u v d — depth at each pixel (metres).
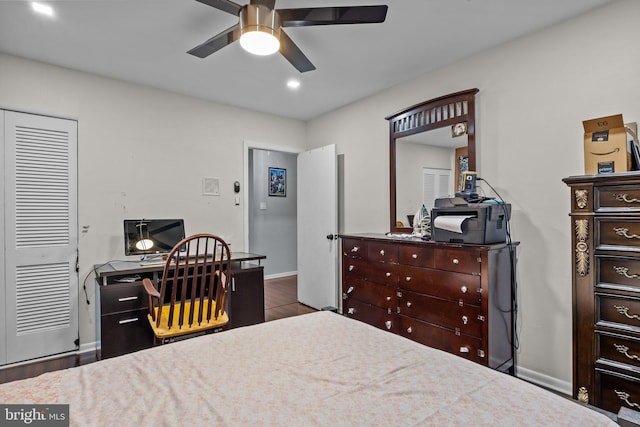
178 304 2.59
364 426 0.76
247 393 0.90
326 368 1.05
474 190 2.32
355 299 2.90
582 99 2.06
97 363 1.09
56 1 1.91
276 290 4.94
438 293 2.25
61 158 2.77
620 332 1.59
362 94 3.49
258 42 1.71
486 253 1.99
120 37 2.33
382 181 3.42
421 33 2.29
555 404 0.85
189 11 2.03
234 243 3.78
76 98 2.85
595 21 2.01
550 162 2.20
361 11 1.62
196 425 0.76
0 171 2.52
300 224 4.35
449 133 2.74
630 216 1.56
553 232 2.19
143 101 3.20
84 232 2.87
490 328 2.01
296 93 3.46
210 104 3.64
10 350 2.56
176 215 3.38
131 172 3.12
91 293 2.90
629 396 1.58
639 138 1.85
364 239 2.81
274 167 5.86
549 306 2.20
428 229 2.63
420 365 1.08
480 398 0.87
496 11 2.04
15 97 2.58
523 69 2.33
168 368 1.05
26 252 2.62
